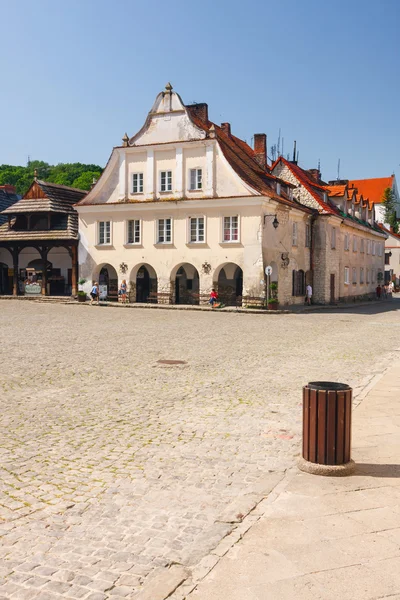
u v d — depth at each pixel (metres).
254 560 4.53
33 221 45.16
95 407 9.82
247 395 10.82
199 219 37.94
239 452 7.39
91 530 5.12
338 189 52.50
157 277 39.16
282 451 7.43
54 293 45.59
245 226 36.34
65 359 14.97
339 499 5.72
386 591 4.10
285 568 4.41
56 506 5.65
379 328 25.27
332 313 35.59
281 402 10.24
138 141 39.84
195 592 4.11
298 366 14.23
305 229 42.97
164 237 39.00
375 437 7.99
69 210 44.59
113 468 6.77
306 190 44.59
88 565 4.49
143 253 39.62
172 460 7.06
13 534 5.04
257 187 37.03
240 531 5.03
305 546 4.75
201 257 37.75
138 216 39.75
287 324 26.73
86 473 6.59
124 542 4.88
